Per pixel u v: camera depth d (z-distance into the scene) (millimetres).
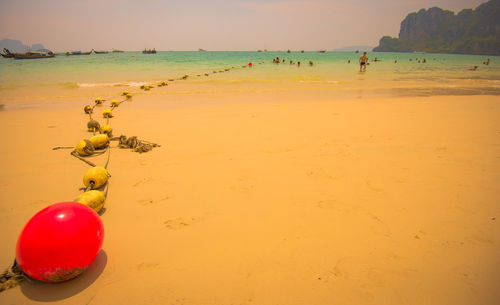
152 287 2025
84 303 1904
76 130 6508
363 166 4273
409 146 5246
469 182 3697
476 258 2287
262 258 2301
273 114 8070
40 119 7566
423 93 13219
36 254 1835
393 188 3535
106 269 2207
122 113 8312
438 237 2557
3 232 2686
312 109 8859
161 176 3941
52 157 4730
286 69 31297
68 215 1944
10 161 4512
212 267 2209
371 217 2885
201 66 35750
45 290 2018
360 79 20141
